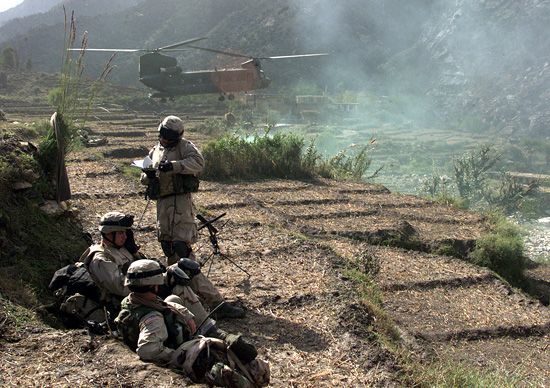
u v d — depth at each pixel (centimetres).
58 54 12050
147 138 2594
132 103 5062
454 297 905
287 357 579
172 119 642
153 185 640
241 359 463
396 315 805
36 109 4041
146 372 450
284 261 878
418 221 1330
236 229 1041
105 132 2697
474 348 747
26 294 589
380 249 1105
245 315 669
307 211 1304
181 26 12338
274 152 1742
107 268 560
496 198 2377
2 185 707
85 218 962
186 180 640
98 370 453
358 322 674
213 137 2697
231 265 848
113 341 501
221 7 12756
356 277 849
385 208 1417
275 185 1570
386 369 569
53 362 468
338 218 1270
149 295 485
